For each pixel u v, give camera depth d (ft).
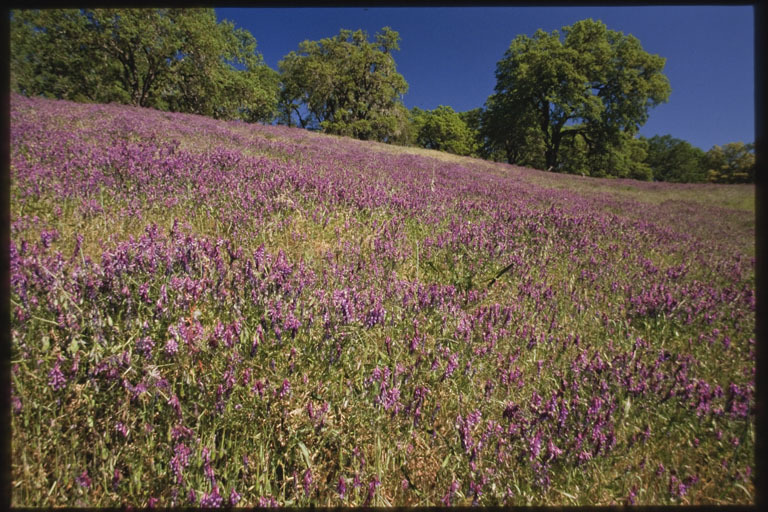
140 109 58.13
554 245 17.31
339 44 164.66
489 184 38.83
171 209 13.71
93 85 123.95
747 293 13.39
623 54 153.58
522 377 7.90
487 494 5.62
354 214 16.03
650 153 289.94
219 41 129.08
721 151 214.28
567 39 162.30
